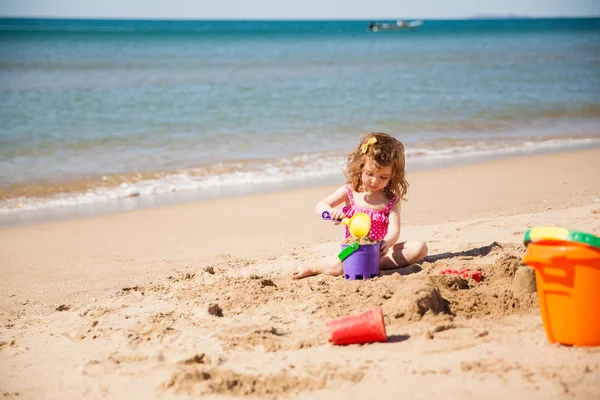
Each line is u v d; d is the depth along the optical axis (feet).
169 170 32.17
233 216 24.17
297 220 23.44
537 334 11.26
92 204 26.63
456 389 9.43
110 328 13.10
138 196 27.86
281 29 338.75
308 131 41.52
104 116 45.29
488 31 286.25
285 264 17.66
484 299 13.12
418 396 9.32
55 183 29.68
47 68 77.10
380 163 15.71
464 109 50.85
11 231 22.79
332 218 16.08
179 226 22.99
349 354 10.94
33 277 17.78
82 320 13.87
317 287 14.90
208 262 18.71
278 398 9.57
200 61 92.58
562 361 10.03
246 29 330.95
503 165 32.12
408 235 19.80
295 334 12.04
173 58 97.60
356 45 146.82
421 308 12.31
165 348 11.78
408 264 16.52
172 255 19.58
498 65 89.30
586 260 9.95
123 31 254.06
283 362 10.80
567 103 54.03
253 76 71.41
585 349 10.36
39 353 12.15
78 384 10.62
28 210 25.77
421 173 30.50
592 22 491.31
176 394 9.90
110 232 22.43
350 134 40.93
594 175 29.22
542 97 57.36
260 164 33.42
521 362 10.11
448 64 90.99
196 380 10.22
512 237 18.98
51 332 13.28
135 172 31.71
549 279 10.37
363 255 15.03
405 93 58.90
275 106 50.57
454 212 23.35
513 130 43.37
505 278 14.62
